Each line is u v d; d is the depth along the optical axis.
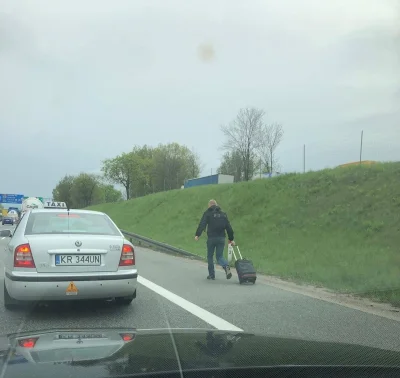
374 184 21.84
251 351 2.84
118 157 80.56
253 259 16.36
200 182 48.69
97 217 7.28
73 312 6.74
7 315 6.46
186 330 3.46
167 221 34.00
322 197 23.09
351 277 10.79
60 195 109.19
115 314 6.67
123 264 6.52
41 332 3.29
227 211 27.95
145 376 2.25
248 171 56.66
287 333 5.78
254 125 56.91
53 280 5.99
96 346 2.80
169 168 78.06
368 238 16.62
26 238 6.24
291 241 18.92
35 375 2.25
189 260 16.55
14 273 5.99
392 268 11.57
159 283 10.09
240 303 7.81
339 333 5.83
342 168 26.09
